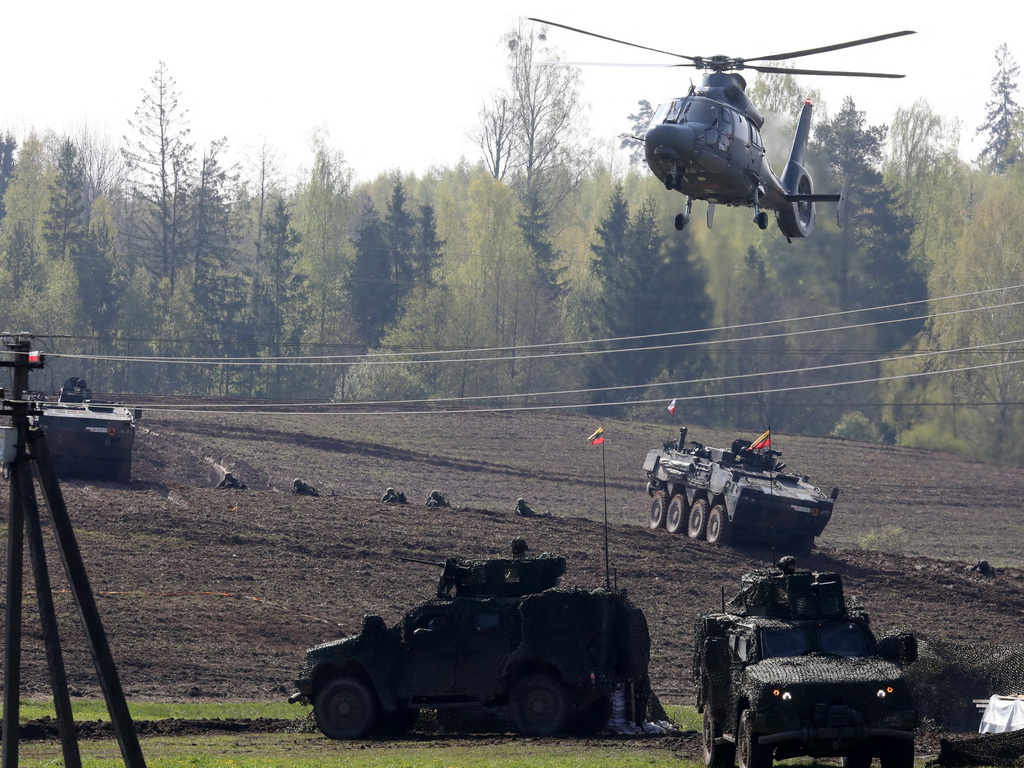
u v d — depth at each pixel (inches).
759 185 3841.0
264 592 4717.0
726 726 2290.8
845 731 2081.7
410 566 5285.4
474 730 2962.6
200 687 3587.6
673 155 3599.9
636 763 2288.4
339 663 2837.1
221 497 6309.1
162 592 4557.1
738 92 3769.7
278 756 2400.3
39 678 3543.3
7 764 1733.5
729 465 6535.4
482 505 7854.3
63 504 1763.0
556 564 2910.9
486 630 2837.1
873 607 5378.9
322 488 7795.3
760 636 2272.4
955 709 3174.2
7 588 1765.5
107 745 2573.8
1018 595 5718.5
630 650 2829.7
